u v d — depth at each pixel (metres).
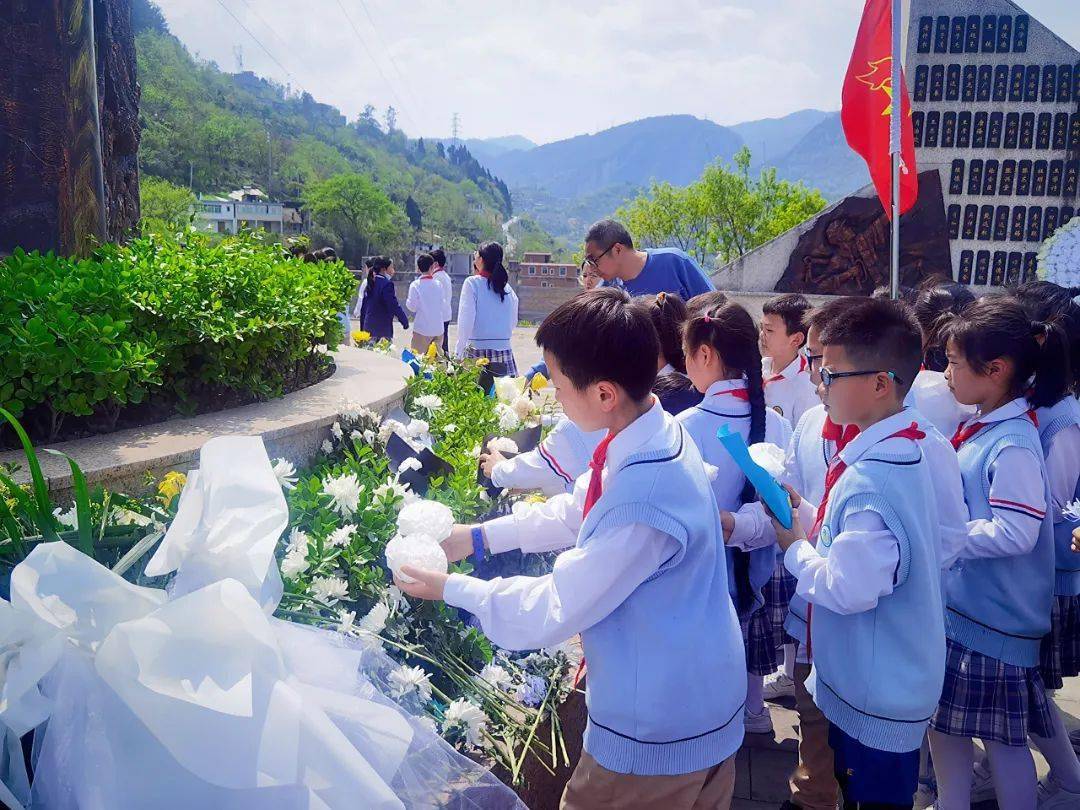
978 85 12.20
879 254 12.90
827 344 2.20
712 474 2.42
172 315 3.34
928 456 2.31
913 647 2.10
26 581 1.53
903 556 2.05
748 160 41.00
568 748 2.49
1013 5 11.96
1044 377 2.59
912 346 2.15
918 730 2.14
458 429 3.89
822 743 2.53
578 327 1.74
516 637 1.80
